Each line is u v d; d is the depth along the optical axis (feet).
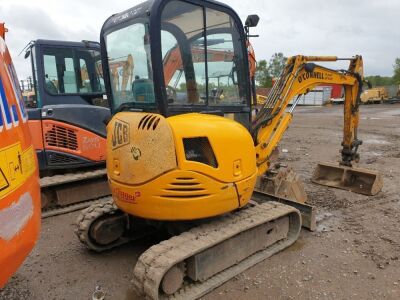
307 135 51.11
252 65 20.90
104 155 21.15
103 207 15.26
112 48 14.32
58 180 19.39
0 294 12.12
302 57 18.29
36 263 14.25
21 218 7.36
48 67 20.44
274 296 11.82
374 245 15.31
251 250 13.82
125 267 13.92
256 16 15.51
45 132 19.36
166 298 11.33
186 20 12.89
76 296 12.07
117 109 14.70
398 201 20.74
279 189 18.86
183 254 11.17
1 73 7.24
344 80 21.07
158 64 12.01
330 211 19.24
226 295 11.89
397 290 12.09
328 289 12.17
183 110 12.91
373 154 35.37
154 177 11.46
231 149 12.34
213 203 12.03
